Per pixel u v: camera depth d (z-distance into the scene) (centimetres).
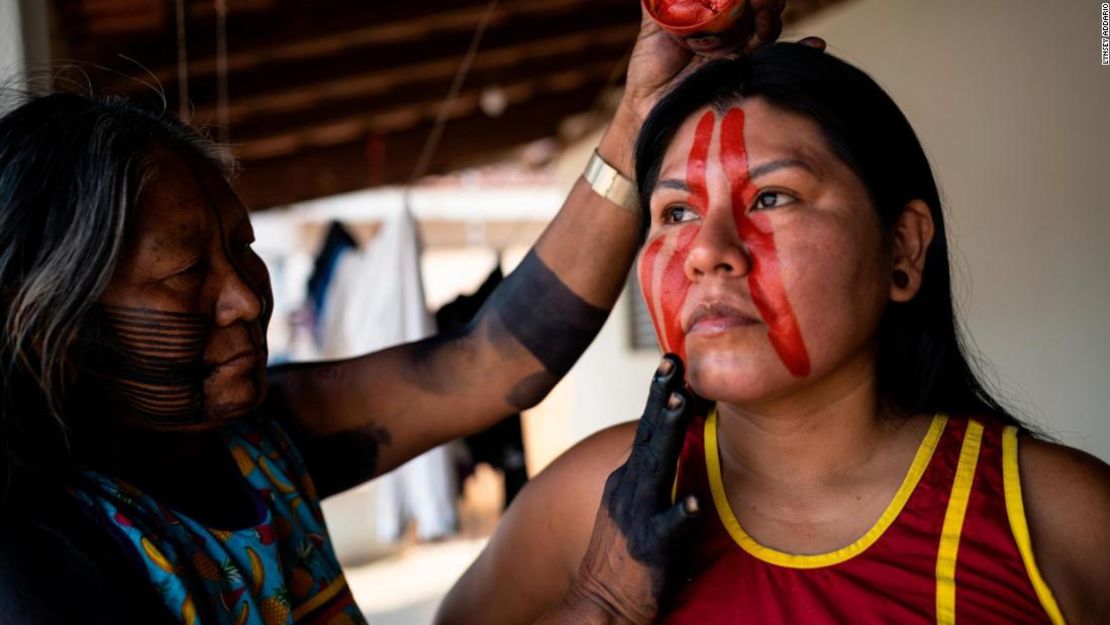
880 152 108
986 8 349
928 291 118
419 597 660
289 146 558
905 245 114
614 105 569
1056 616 100
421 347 149
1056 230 324
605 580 105
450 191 891
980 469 108
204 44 356
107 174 102
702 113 111
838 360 105
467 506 968
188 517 111
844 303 104
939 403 118
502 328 146
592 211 141
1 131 108
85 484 105
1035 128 329
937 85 377
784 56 110
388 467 148
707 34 124
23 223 102
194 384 111
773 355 103
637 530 103
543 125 625
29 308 101
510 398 148
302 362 148
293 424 141
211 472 121
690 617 109
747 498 114
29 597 93
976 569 102
